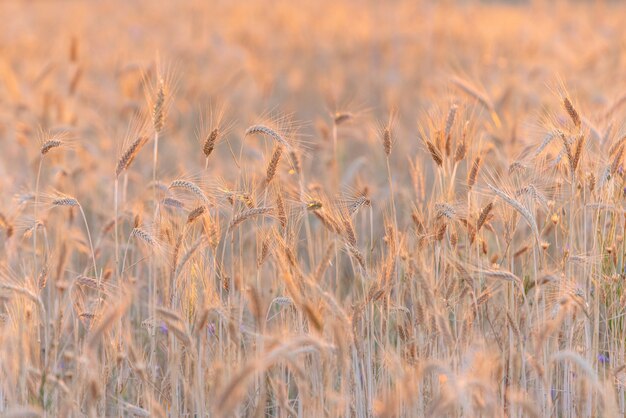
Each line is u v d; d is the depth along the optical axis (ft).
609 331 26.48
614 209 25.72
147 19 103.09
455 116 26.78
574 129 26.55
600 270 25.62
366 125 51.49
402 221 35.32
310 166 45.29
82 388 24.54
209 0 116.37
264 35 91.86
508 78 59.67
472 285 24.66
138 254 31.73
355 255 25.22
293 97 68.80
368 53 85.10
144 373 23.98
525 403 21.66
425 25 93.45
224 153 53.16
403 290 26.86
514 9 117.80
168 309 24.66
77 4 119.34
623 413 24.80
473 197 25.96
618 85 48.62
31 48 78.74
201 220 26.76
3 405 24.14
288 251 24.25
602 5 102.06
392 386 25.13
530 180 27.48
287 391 25.76
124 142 26.96
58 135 29.55
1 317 25.13
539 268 27.61
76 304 27.35
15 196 29.40
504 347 24.75
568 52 65.82
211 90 64.49
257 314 22.85
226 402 18.37
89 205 41.78
